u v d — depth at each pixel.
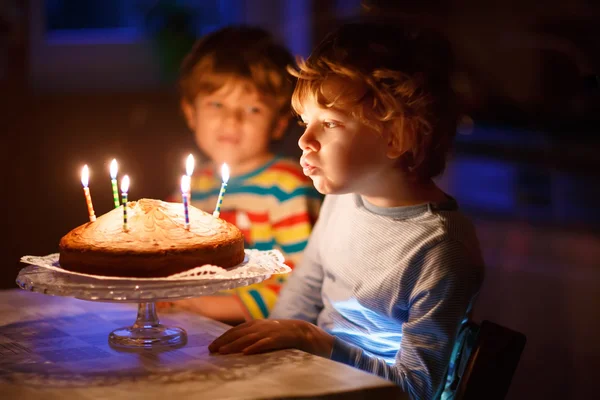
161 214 1.05
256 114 1.73
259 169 1.76
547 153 5.00
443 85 1.21
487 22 4.62
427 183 1.26
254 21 4.95
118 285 0.93
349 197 1.35
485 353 1.02
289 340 1.03
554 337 2.59
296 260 1.68
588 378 2.26
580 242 3.79
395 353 1.20
